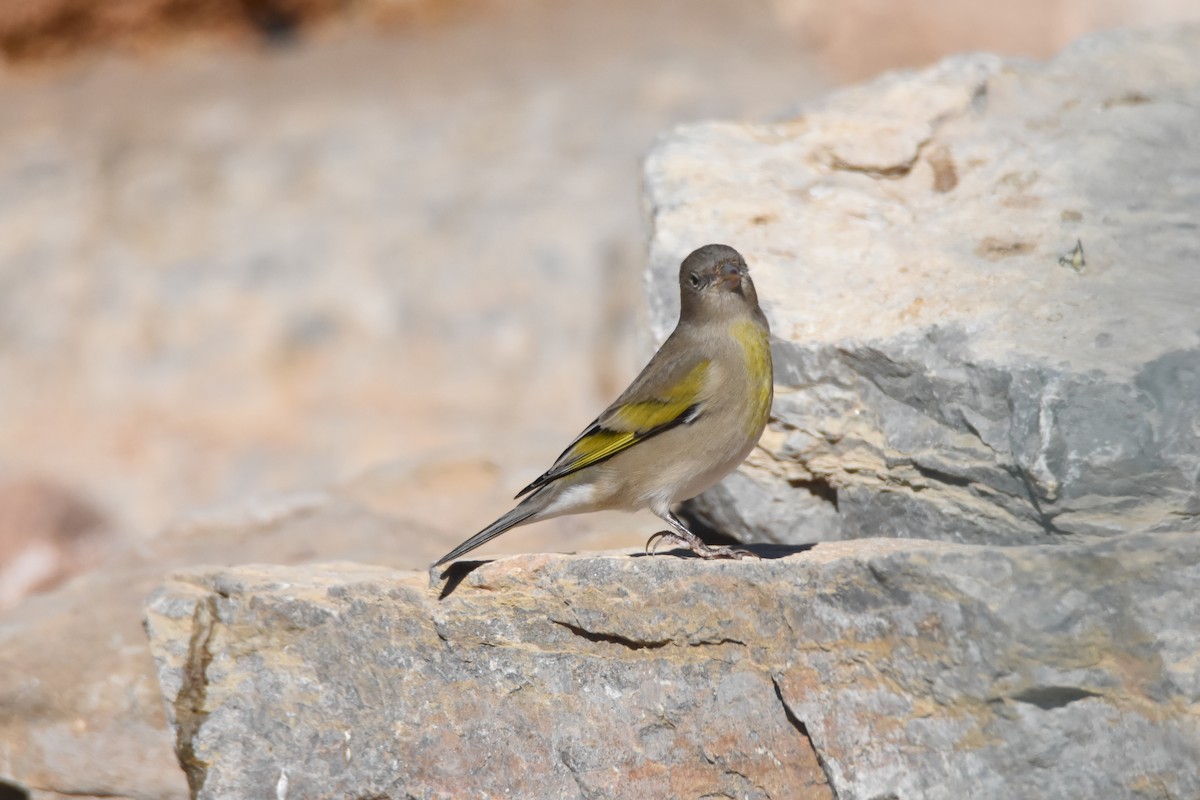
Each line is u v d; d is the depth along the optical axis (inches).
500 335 981.8
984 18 1109.1
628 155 1065.5
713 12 1278.3
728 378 389.4
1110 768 327.3
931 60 1139.3
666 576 374.3
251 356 994.7
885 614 346.3
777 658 363.9
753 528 446.9
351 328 999.0
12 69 1272.1
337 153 1103.6
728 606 368.8
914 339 401.4
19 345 1017.5
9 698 493.4
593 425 398.3
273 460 943.0
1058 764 330.0
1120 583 326.0
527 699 393.7
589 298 988.6
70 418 978.7
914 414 402.9
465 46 1262.3
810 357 419.8
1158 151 474.6
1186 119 488.7
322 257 1027.9
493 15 1320.1
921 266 436.1
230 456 948.6
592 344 978.1
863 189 485.1
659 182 495.5
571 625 386.9
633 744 382.9
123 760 486.6
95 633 511.2
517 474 628.7
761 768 369.4
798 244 459.5
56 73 1277.1
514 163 1077.1
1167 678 323.9
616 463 393.7
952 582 336.2
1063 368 367.6
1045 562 329.7
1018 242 439.5
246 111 1173.7
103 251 1052.5
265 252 1035.3
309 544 568.7
